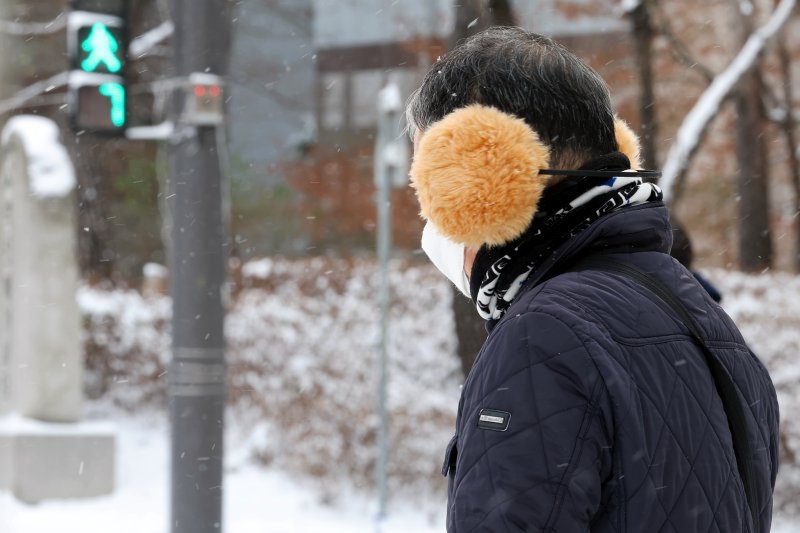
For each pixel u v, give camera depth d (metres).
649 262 1.58
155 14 16.91
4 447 8.28
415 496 8.38
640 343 1.45
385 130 7.22
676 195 9.54
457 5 6.11
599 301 1.47
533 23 12.02
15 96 14.81
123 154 16.83
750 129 17.91
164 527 7.83
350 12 22.33
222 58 5.73
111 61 5.92
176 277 5.77
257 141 19.59
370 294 11.33
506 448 1.37
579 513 1.35
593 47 15.16
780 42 15.59
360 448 8.61
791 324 9.91
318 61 22.22
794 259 22.53
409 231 15.37
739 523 1.46
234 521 7.93
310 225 18.94
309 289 11.41
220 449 5.75
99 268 16.17
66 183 8.63
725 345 1.58
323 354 10.09
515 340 1.43
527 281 1.58
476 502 1.37
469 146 1.51
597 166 1.58
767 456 1.59
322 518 8.09
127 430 10.50
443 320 10.89
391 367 10.24
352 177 18.97
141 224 17.09
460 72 1.65
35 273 8.50
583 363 1.39
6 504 8.16
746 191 18.08
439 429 8.66
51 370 8.51
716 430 1.46
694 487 1.41
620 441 1.38
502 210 1.50
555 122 1.57
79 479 8.45
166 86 5.77
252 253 18.44
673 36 13.09
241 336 10.52
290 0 19.77
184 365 5.72
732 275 11.47
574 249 1.55
